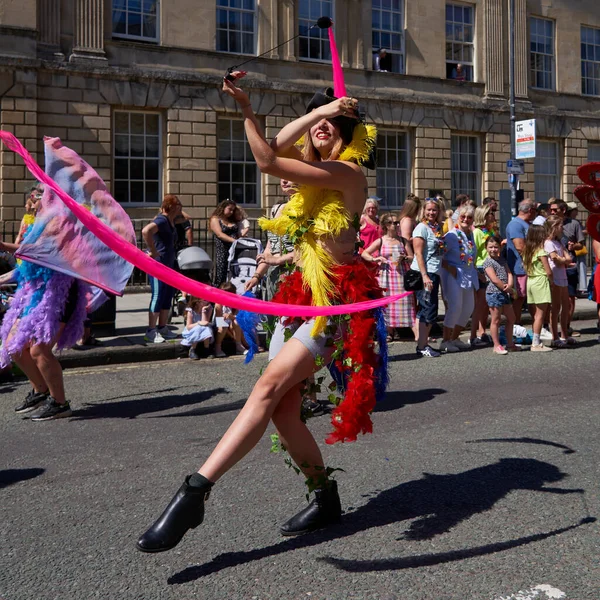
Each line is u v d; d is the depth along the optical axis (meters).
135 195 18.98
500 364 8.32
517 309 10.69
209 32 19.52
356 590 2.82
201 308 8.88
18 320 5.81
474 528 3.43
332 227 3.20
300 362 3.12
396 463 4.49
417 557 3.12
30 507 3.89
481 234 10.04
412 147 22.84
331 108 3.06
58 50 17.69
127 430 5.53
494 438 5.06
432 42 22.95
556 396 6.53
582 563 3.05
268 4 20.30
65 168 5.63
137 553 3.23
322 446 4.92
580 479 4.14
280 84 20.25
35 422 5.83
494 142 24.05
